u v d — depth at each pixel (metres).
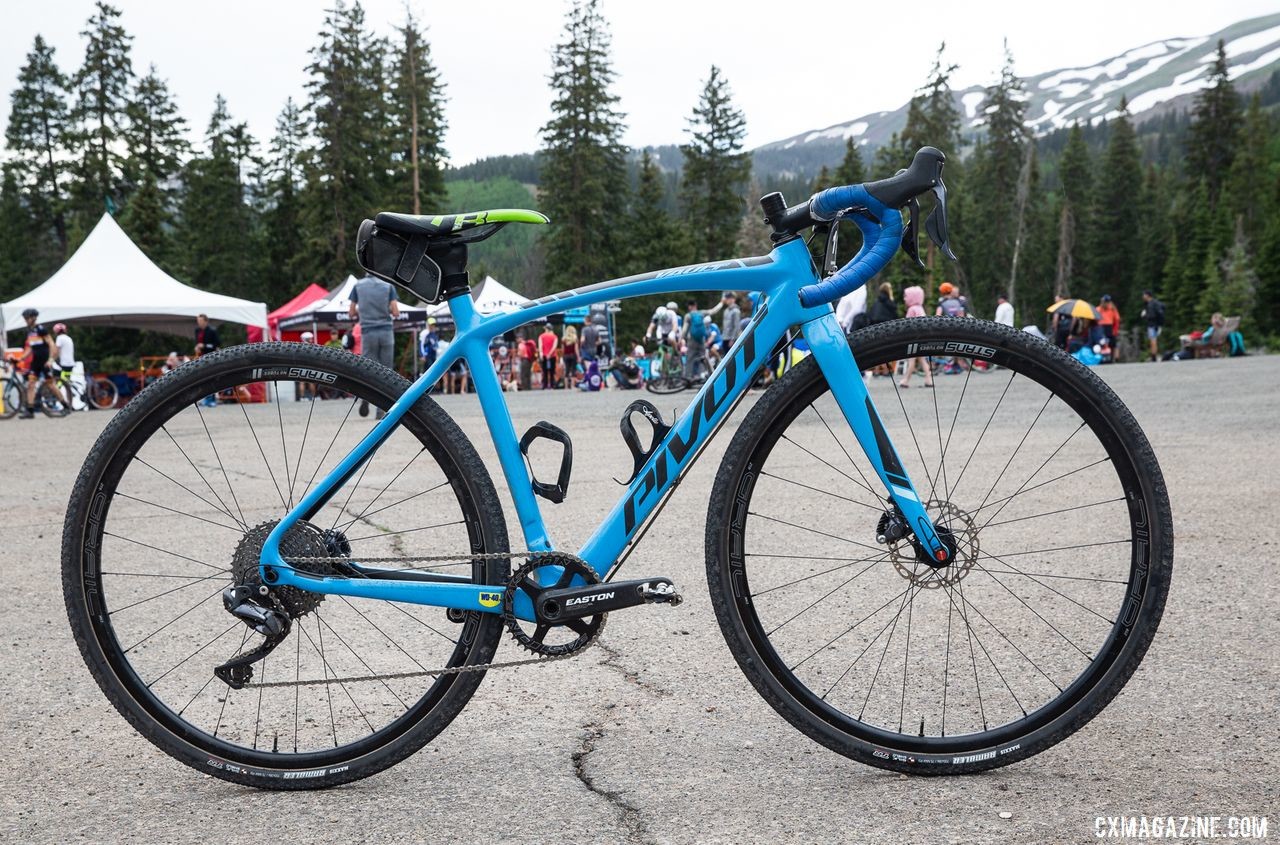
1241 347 31.44
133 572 4.17
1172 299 89.56
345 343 22.69
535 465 7.17
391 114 68.25
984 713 2.39
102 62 68.12
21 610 3.60
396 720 2.14
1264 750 2.15
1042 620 3.09
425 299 2.15
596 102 65.69
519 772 2.17
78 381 21.25
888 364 2.16
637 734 2.37
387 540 4.42
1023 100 88.12
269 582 2.14
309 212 59.22
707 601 3.49
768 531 4.57
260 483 6.64
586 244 66.38
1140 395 11.90
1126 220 95.00
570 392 21.70
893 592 3.48
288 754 2.13
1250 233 88.50
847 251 2.23
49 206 67.19
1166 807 1.93
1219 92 100.00
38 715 2.58
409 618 3.34
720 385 2.16
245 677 2.15
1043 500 5.08
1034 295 93.25
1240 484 5.23
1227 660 2.69
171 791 2.13
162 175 68.62
